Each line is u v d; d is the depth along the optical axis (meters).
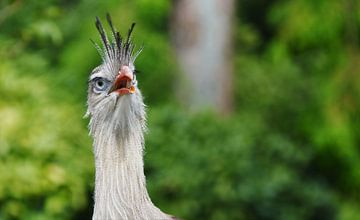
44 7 14.49
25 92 15.18
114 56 7.87
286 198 17.48
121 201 7.64
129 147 7.70
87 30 20.30
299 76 23.69
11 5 13.48
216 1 21.53
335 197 20.22
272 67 23.88
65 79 18.45
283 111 23.16
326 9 23.34
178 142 17.27
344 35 23.56
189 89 21.06
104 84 7.82
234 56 23.14
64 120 15.06
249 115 21.94
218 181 16.78
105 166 7.71
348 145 22.81
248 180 17.05
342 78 23.11
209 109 18.33
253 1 27.62
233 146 17.23
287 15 23.77
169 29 22.17
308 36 23.45
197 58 21.41
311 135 23.03
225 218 16.67
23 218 14.31
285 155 18.42
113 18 20.42
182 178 16.73
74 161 14.75
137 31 20.52
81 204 14.66
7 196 14.27
